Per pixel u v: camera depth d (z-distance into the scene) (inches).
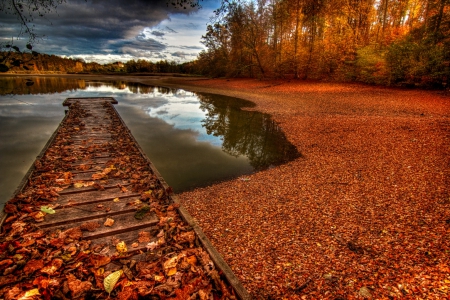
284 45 1397.6
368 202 218.2
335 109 677.9
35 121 586.9
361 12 1190.9
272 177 293.1
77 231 134.4
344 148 378.9
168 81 2080.5
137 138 470.0
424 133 409.1
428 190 228.4
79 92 1246.3
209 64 2127.2
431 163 291.6
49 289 95.2
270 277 140.3
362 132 449.1
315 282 133.7
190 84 1716.3
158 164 342.3
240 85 1446.9
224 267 113.6
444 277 126.6
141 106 848.9
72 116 499.5
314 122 553.6
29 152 380.2
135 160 260.5
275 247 167.2
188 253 122.8
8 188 266.4
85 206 165.3
